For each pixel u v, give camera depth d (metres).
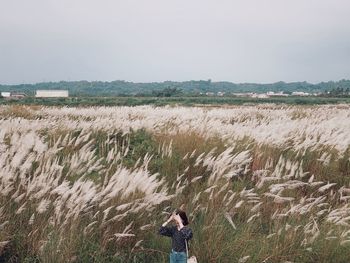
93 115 23.42
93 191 6.68
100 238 6.66
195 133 13.00
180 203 8.07
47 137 12.79
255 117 24.72
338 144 12.18
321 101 93.06
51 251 6.13
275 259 6.70
